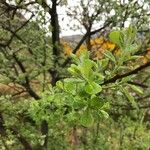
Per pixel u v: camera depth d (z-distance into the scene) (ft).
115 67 5.87
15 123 24.68
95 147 37.04
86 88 5.47
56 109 7.40
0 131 24.18
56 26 32.32
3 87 30.01
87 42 33.60
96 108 5.71
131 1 31.81
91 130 37.65
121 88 5.85
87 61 5.45
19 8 28.07
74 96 5.94
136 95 32.24
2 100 24.22
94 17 34.04
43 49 30.27
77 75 5.57
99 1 32.73
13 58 30.07
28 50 31.71
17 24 29.48
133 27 5.35
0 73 28.53
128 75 5.86
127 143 37.22
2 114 26.16
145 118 36.42
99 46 34.55
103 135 37.78
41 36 28.84
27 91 30.32
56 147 32.91
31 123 24.86
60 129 24.72
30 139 24.58
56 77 31.35
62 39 36.83
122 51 5.56
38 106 7.52
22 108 23.62
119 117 36.01
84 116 5.71
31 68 32.12
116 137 38.37
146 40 31.19
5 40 28.99
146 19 31.40
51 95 7.40
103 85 5.92
